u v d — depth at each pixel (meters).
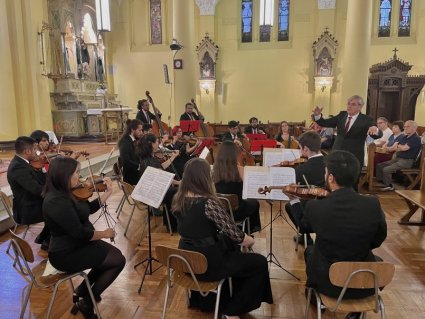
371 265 1.82
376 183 6.48
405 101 12.16
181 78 8.06
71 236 2.31
